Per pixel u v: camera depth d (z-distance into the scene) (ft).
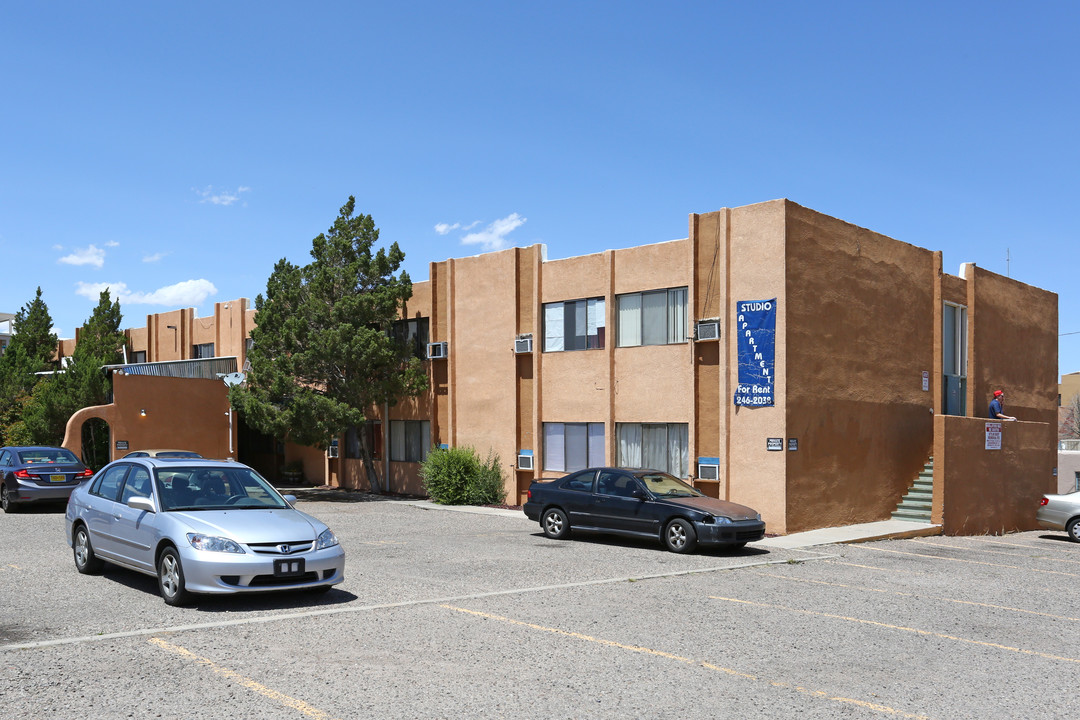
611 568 42.86
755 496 60.85
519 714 20.02
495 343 80.07
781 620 31.55
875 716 20.75
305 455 103.45
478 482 77.30
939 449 67.51
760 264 61.41
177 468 34.73
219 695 20.80
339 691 21.35
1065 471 125.90
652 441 68.49
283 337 84.33
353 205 89.15
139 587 34.45
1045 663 26.48
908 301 74.69
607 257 71.46
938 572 45.91
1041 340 99.04
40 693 20.59
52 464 67.26
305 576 30.96
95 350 115.85
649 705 20.98
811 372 62.28
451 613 30.91
